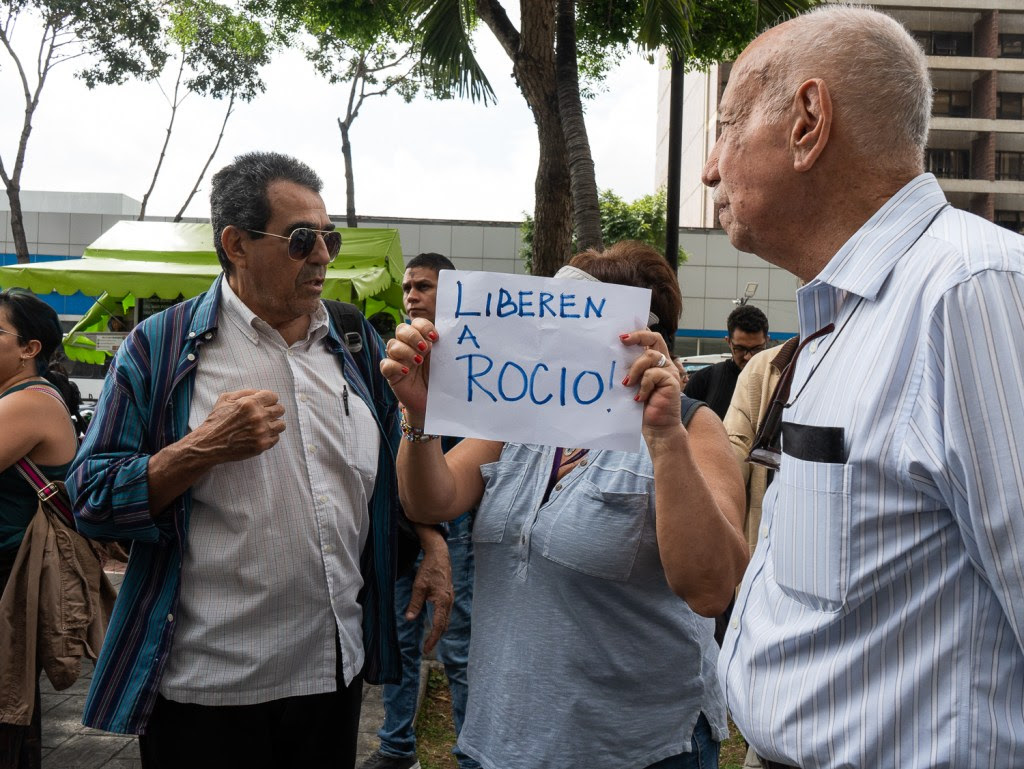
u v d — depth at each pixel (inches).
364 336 95.9
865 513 46.5
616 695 68.1
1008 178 1630.2
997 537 40.9
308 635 84.4
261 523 82.4
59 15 677.9
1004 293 42.3
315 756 87.5
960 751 43.4
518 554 71.2
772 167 54.1
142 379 83.1
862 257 50.3
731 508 67.0
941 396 43.6
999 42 1635.1
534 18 274.7
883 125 51.6
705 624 73.4
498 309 62.9
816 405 50.7
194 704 81.5
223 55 759.1
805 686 48.8
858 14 53.5
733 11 353.4
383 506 92.8
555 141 277.1
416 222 1082.7
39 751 115.5
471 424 62.7
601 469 70.0
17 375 115.4
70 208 1083.9
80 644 111.0
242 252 84.7
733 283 1131.3
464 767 132.6
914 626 45.4
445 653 138.8
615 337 61.4
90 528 79.4
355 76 740.0
